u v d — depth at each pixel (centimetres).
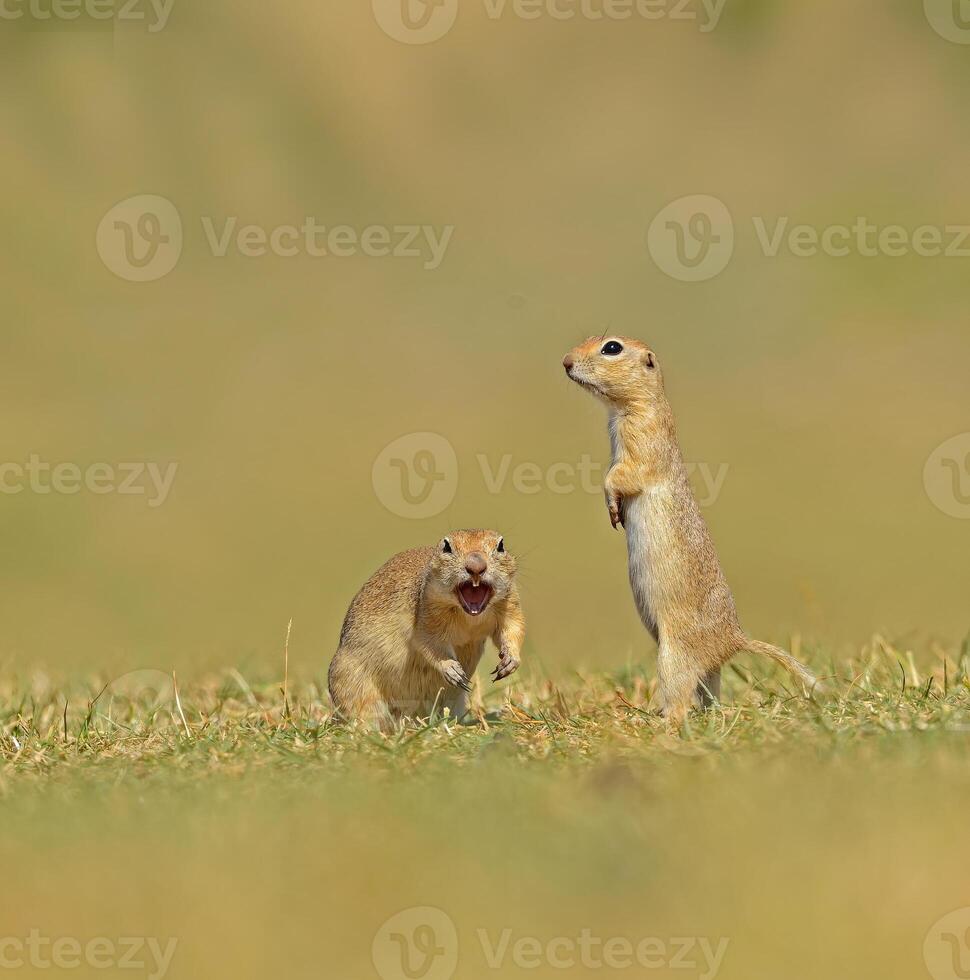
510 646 1198
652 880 766
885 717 1052
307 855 816
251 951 728
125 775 1026
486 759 1007
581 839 811
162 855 829
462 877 782
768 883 755
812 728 1038
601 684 1302
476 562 1135
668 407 1241
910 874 754
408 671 1216
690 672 1197
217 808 911
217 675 1448
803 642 1405
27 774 1052
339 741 1086
